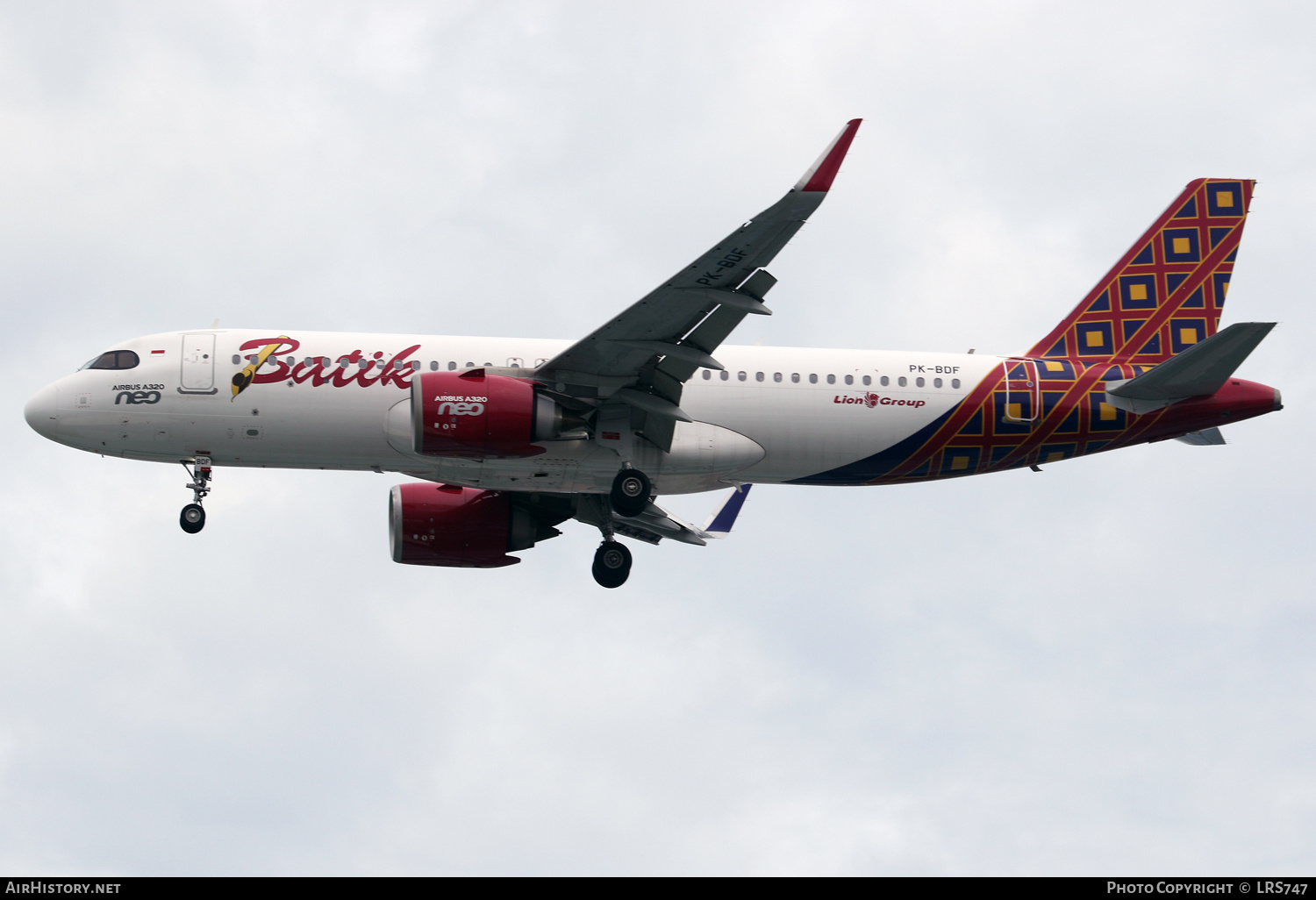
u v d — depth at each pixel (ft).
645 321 295.07
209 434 327.47
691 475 340.39
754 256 274.98
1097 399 354.95
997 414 350.64
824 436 343.87
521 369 317.83
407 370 328.08
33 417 330.13
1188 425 356.79
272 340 331.98
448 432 308.81
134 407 325.83
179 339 333.21
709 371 342.03
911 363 352.08
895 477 358.43
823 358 349.61
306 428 326.65
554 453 322.14
